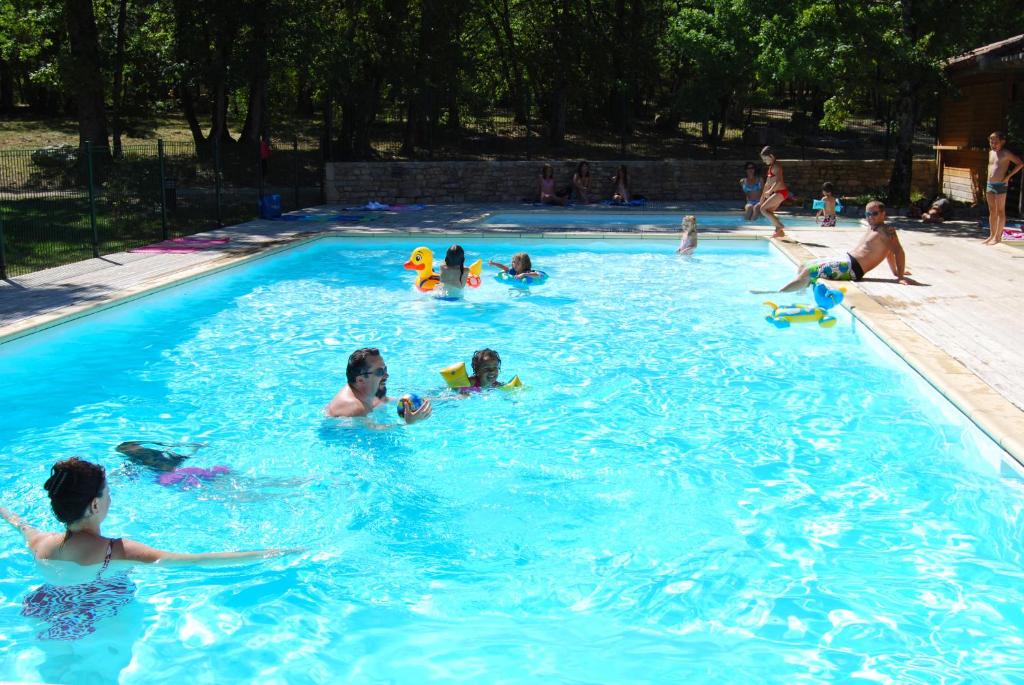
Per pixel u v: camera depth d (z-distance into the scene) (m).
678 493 5.89
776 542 5.21
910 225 18.52
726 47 26.33
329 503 5.72
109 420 7.28
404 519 5.52
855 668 3.98
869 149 31.66
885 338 8.88
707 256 15.99
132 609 4.48
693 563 4.98
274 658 4.10
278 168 27.77
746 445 6.74
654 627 4.34
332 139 26.83
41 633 4.25
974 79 21.66
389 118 30.72
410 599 4.63
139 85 29.42
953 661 4.02
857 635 4.24
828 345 9.62
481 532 5.36
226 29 25.48
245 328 10.47
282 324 10.65
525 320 10.78
